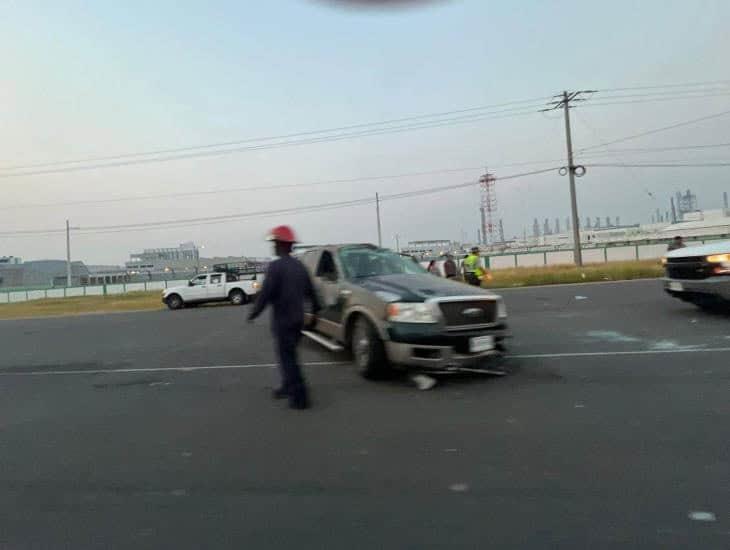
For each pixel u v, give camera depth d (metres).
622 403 5.32
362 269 7.69
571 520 3.15
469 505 3.38
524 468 3.90
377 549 2.93
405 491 3.62
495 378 6.54
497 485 3.65
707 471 3.73
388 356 6.36
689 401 5.29
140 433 5.09
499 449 4.28
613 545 2.88
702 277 9.69
